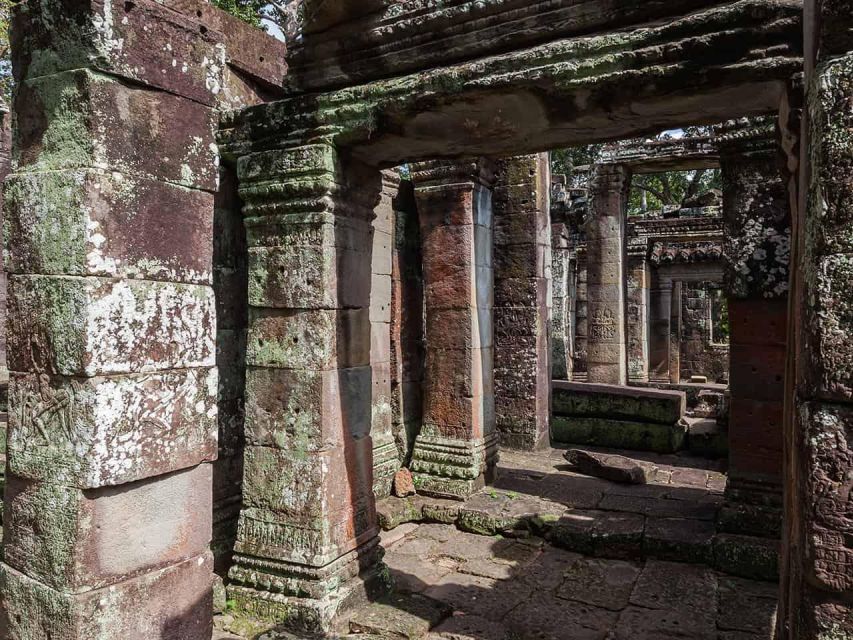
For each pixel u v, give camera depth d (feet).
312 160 14.53
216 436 11.57
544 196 30.96
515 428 30.32
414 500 22.34
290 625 13.94
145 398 10.24
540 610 15.20
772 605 15.29
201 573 11.27
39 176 9.96
